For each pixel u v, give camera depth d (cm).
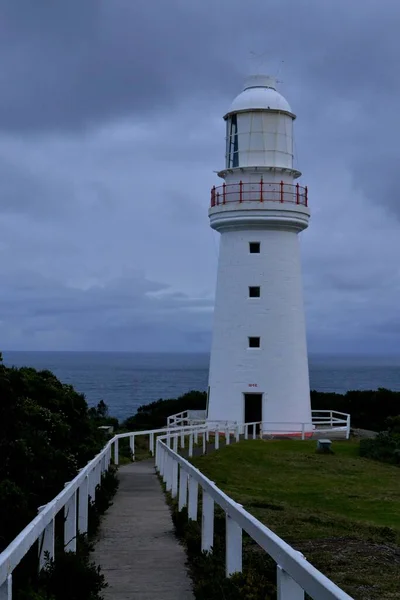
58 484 1272
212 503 1104
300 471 2616
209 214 3741
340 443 3394
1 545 947
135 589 977
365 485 2381
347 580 1071
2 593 625
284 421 3597
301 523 1552
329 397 5012
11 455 1166
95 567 1001
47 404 1730
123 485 2045
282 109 3684
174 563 1116
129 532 1354
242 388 3628
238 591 860
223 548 1102
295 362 3656
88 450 1756
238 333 3653
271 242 3669
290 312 3672
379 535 1508
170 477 1870
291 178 3725
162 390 13862
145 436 3406
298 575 604
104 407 4662
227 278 3706
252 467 2662
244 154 3684
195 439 3169
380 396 4822
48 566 887
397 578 1091
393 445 3130
